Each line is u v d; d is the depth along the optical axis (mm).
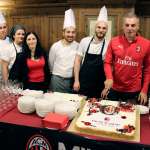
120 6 3043
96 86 2672
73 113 1598
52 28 3586
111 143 1370
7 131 1591
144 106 1815
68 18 2736
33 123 1572
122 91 2188
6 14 3750
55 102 1714
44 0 3537
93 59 2609
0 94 2062
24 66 2693
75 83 2670
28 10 3643
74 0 3199
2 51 2701
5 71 2703
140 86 2162
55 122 1476
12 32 2848
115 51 2109
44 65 2783
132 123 1498
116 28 3100
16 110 1787
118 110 1680
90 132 1440
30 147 1560
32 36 2695
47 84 2846
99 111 1657
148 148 1323
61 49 2773
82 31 3256
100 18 2559
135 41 2061
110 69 2121
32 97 1813
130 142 1355
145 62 2119
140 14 3244
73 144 1450
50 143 1503
